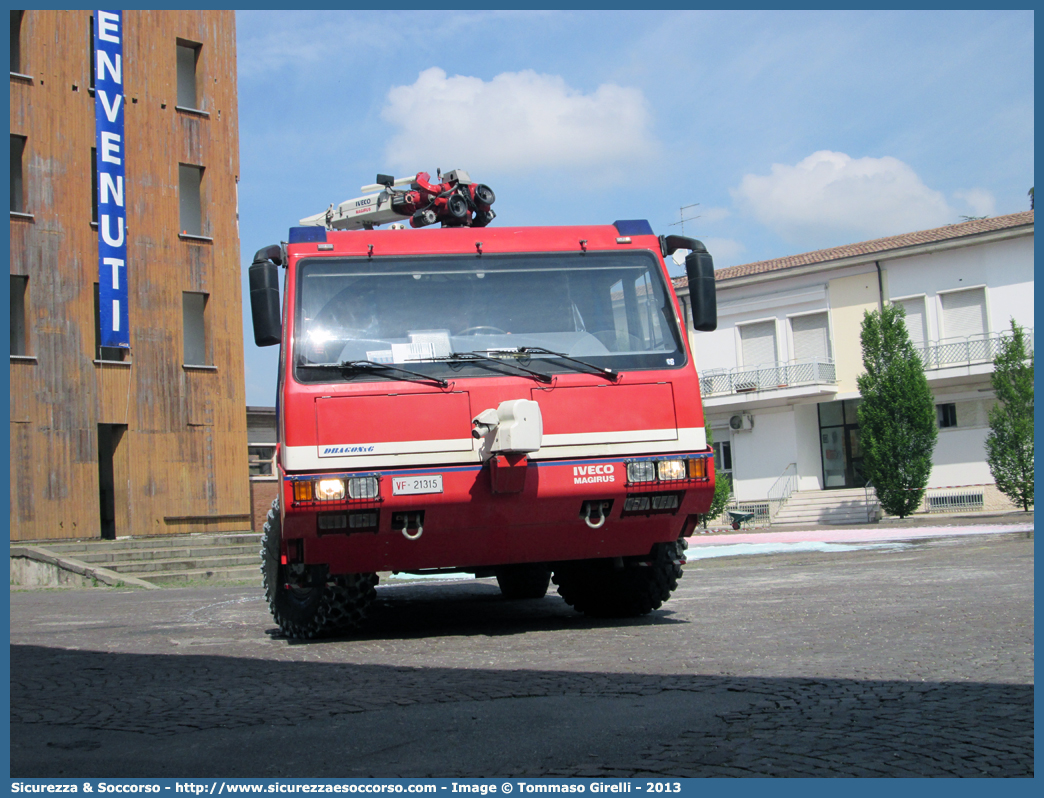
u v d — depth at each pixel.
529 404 6.37
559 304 7.08
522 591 10.66
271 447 31.23
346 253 6.98
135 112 25.56
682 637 6.38
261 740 3.73
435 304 6.91
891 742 3.39
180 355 25.75
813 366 38.06
